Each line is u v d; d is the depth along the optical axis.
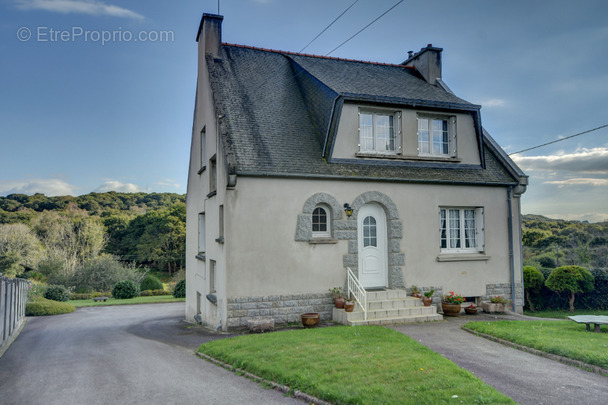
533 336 9.20
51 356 10.55
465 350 8.76
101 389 7.16
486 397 5.74
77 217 63.88
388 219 13.58
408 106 14.02
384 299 12.95
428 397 5.77
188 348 10.30
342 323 11.91
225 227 11.72
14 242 48.66
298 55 17.53
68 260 47.84
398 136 14.09
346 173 12.88
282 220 12.21
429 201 13.97
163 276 61.69
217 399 6.41
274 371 7.16
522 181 14.74
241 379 7.36
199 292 16.64
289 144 13.10
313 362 7.48
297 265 12.30
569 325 10.72
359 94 13.15
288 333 10.13
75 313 25.22
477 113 14.85
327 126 13.26
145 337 12.88
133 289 36.06
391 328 10.93
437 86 17.25
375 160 13.68
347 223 12.91
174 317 21.39
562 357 7.89
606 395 6.16
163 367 8.48
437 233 14.00
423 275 13.73
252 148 12.45
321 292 12.50
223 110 13.27
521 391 6.33
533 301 20.09
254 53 16.77
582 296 19.61
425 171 14.13
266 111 13.98
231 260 11.70
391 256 13.42
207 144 14.99
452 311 13.27
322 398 6.05
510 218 14.84
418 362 7.28
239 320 11.73
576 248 32.72
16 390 7.37
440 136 15.09
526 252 36.66
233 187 11.75
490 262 14.57
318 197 12.63
